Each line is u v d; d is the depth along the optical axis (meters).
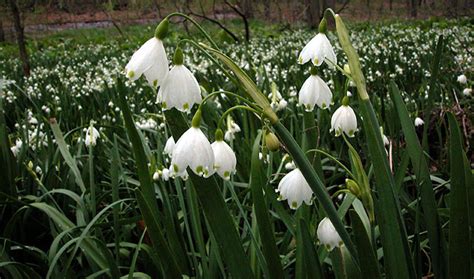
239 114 1.10
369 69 1.87
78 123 1.51
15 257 0.83
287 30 5.18
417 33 3.50
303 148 0.64
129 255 0.77
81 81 2.33
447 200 0.72
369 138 0.49
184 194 0.82
